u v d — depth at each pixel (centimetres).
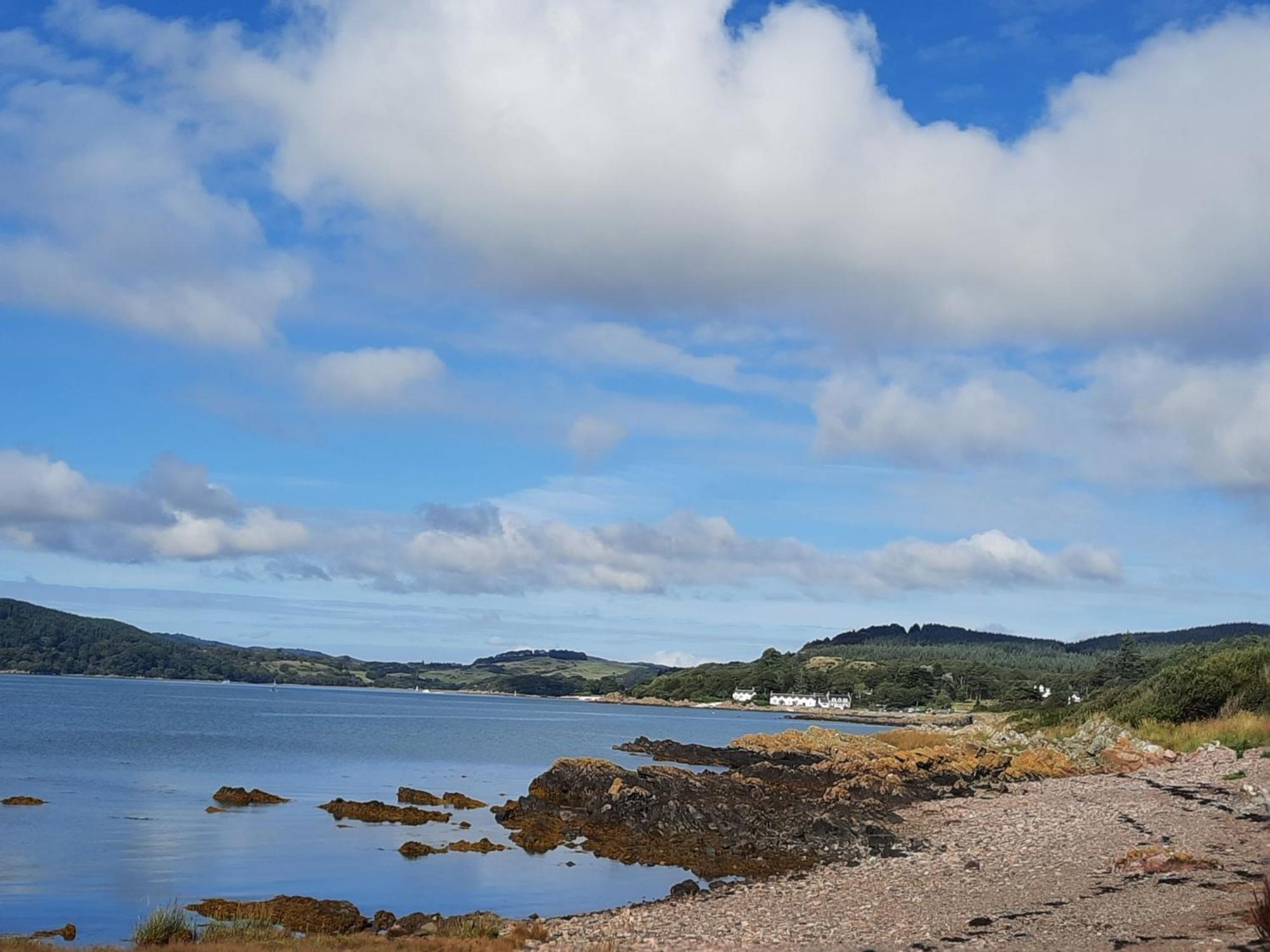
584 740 11531
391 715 17425
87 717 12119
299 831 4003
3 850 3372
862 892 2598
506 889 3006
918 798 4944
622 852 3591
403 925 2402
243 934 2208
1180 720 6000
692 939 2136
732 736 14275
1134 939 1781
